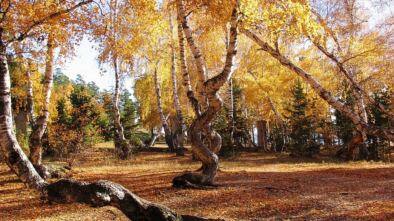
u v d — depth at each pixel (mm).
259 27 11719
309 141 26953
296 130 27062
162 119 32469
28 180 5906
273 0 10953
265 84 32469
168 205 9742
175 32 27688
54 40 12062
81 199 5090
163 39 27109
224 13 11156
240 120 31594
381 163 20766
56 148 22922
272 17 11141
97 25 12180
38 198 10570
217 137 14133
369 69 22016
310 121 27562
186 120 37719
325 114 33906
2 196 11062
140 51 23891
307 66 28906
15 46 11531
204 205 9695
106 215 8844
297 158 26031
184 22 13352
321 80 29016
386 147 27297
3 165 18594
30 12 9844
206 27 13453
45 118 14672
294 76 31156
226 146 27062
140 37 16750
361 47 20000
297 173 15602
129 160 24062
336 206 9430
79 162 21406
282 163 22297
